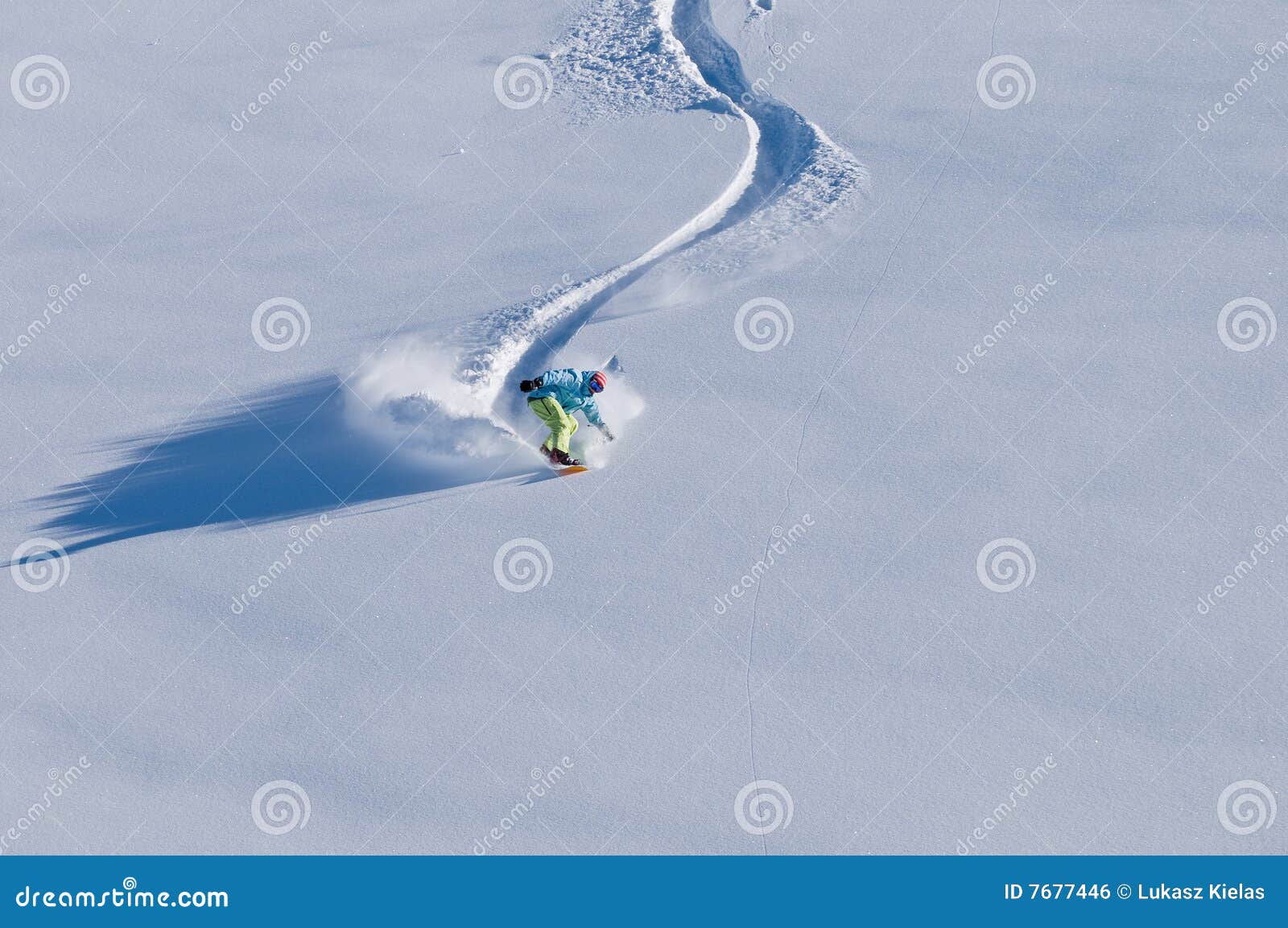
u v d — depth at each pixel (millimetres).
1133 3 20281
